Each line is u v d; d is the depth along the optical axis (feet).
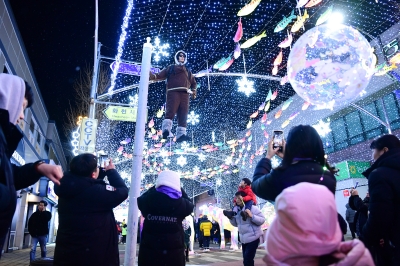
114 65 27.81
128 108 30.89
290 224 4.45
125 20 25.00
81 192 9.11
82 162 9.62
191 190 122.52
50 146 79.05
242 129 94.99
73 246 8.78
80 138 29.22
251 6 20.42
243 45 25.48
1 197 4.73
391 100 55.31
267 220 45.68
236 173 97.35
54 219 88.89
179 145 83.61
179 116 18.62
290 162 7.30
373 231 8.26
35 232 31.63
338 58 12.95
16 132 5.65
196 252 46.03
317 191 4.59
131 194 16.11
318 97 14.06
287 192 4.67
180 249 10.94
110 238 9.40
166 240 10.64
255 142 87.40
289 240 4.44
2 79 5.97
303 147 7.22
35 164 6.41
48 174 6.35
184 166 100.42
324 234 4.34
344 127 65.77
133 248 15.44
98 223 9.11
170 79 18.81
